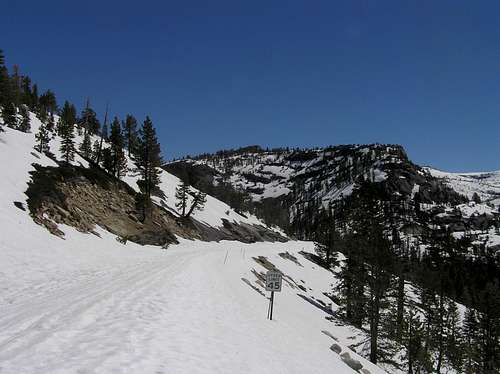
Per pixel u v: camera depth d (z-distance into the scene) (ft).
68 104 392.47
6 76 224.12
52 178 153.89
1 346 27.73
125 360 27.50
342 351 79.25
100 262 100.53
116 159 246.06
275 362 39.88
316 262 277.23
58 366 24.48
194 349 34.65
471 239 607.37
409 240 456.45
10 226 92.68
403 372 124.77
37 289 61.00
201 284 79.20
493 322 167.73
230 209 416.87
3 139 168.04
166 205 275.59
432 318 170.30
